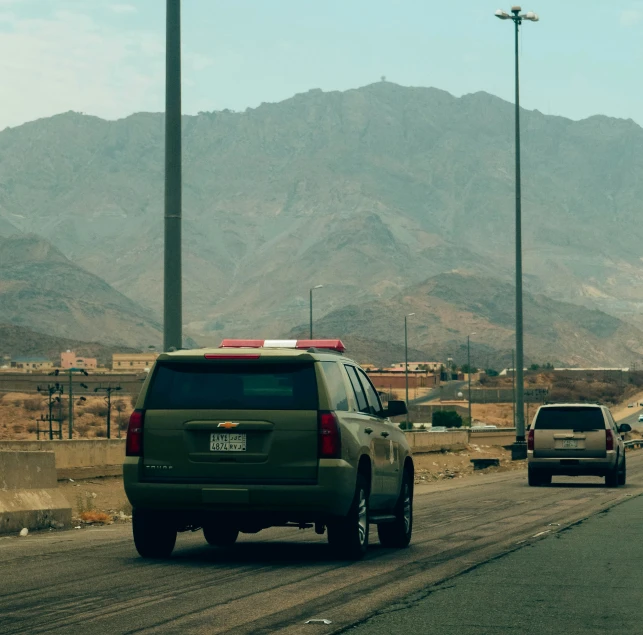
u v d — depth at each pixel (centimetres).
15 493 2209
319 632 1131
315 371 1658
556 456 4094
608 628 1174
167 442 1664
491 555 1838
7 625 1162
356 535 1722
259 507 1638
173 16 2439
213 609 1269
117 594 1378
